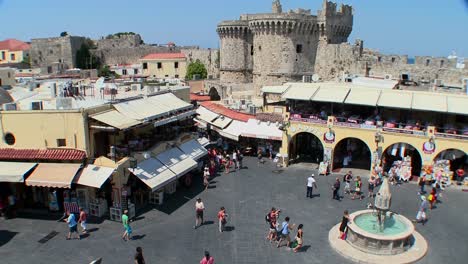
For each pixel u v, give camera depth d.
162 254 26.30
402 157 40.56
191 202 35.09
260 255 26.23
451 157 39.44
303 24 70.62
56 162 31.55
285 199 35.72
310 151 49.81
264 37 72.12
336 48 71.19
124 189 31.94
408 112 43.59
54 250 26.69
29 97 40.59
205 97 72.38
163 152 36.72
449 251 26.61
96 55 119.44
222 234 29.17
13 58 123.75
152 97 39.50
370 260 25.06
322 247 27.30
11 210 32.25
